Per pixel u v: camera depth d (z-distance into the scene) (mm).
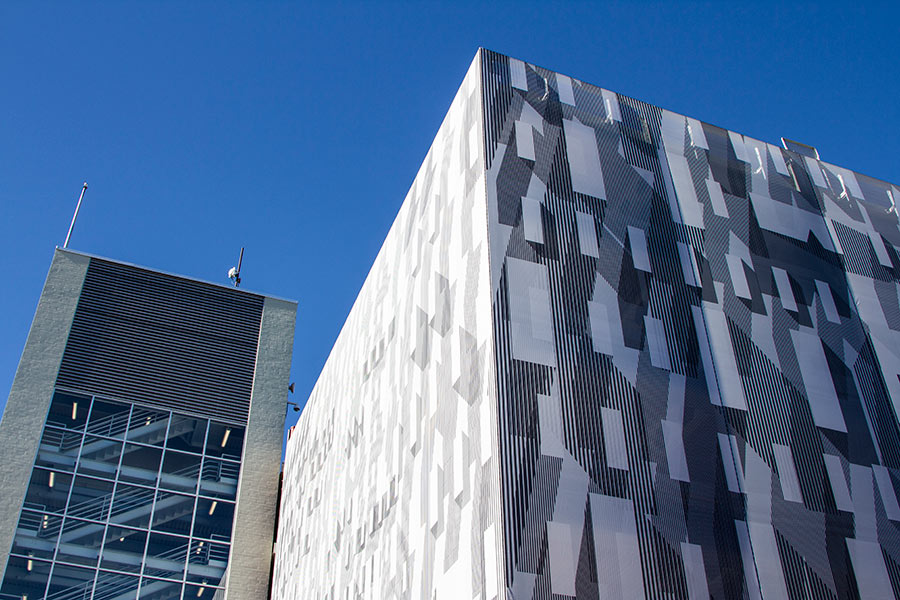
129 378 47969
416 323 30562
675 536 21750
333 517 37875
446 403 25469
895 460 26047
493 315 23312
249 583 44969
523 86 28469
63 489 43156
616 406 23109
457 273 26781
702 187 29297
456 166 28812
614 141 28703
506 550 19922
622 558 20828
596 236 26094
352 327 42812
